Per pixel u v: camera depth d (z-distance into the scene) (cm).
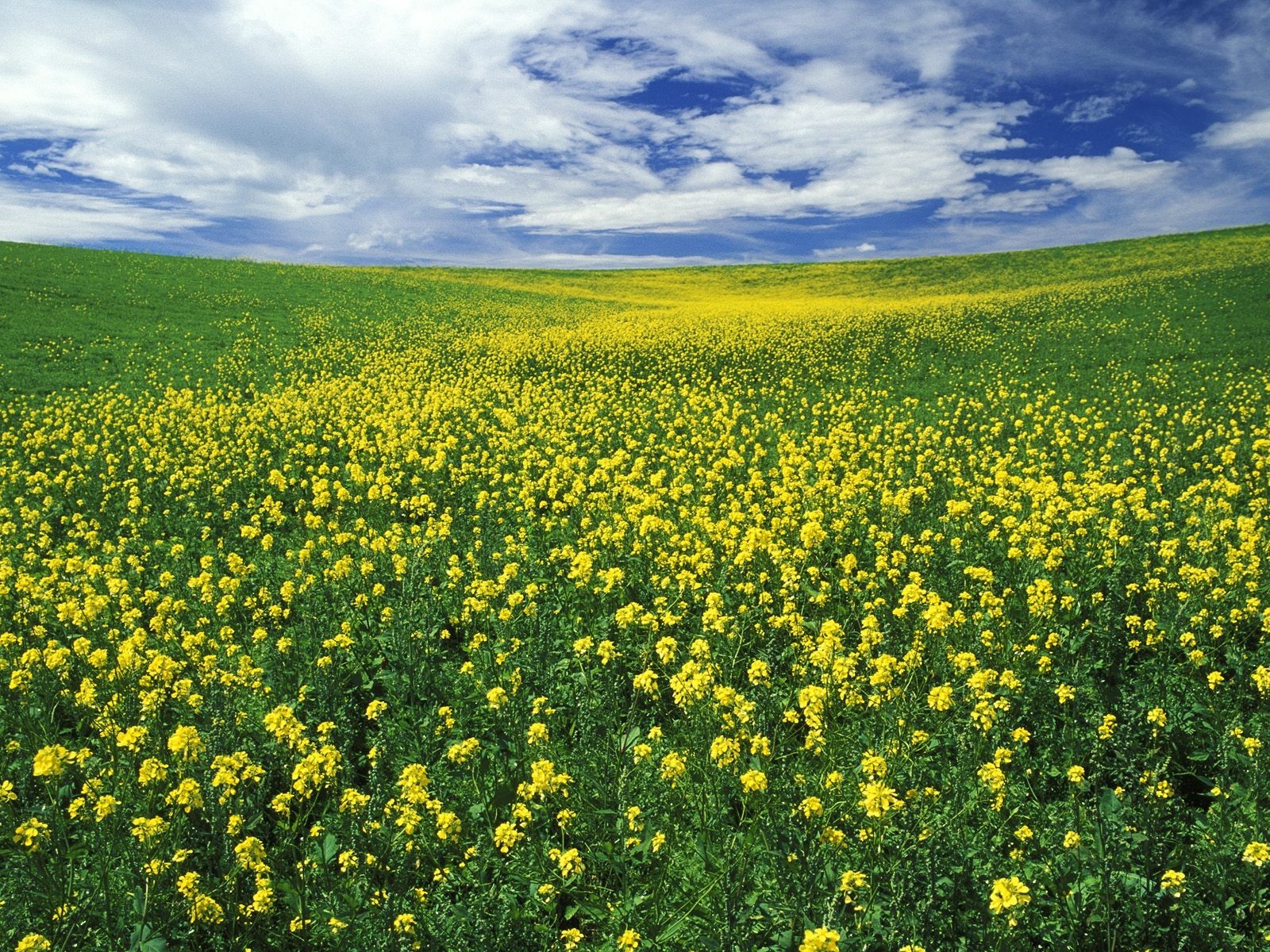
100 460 1642
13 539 1213
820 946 341
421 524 1302
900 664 609
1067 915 408
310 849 479
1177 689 618
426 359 3169
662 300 6084
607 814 501
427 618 793
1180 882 392
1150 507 1158
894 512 1053
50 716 627
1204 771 539
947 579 875
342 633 725
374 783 497
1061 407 2164
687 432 2030
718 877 427
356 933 418
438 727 595
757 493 1309
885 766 460
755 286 7081
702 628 766
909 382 2648
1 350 2686
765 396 2497
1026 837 450
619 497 1271
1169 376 2389
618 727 618
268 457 1688
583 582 845
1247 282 3697
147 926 419
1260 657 653
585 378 2775
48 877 423
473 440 1884
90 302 3509
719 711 557
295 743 553
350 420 2064
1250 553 824
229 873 435
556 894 454
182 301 3841
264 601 863
